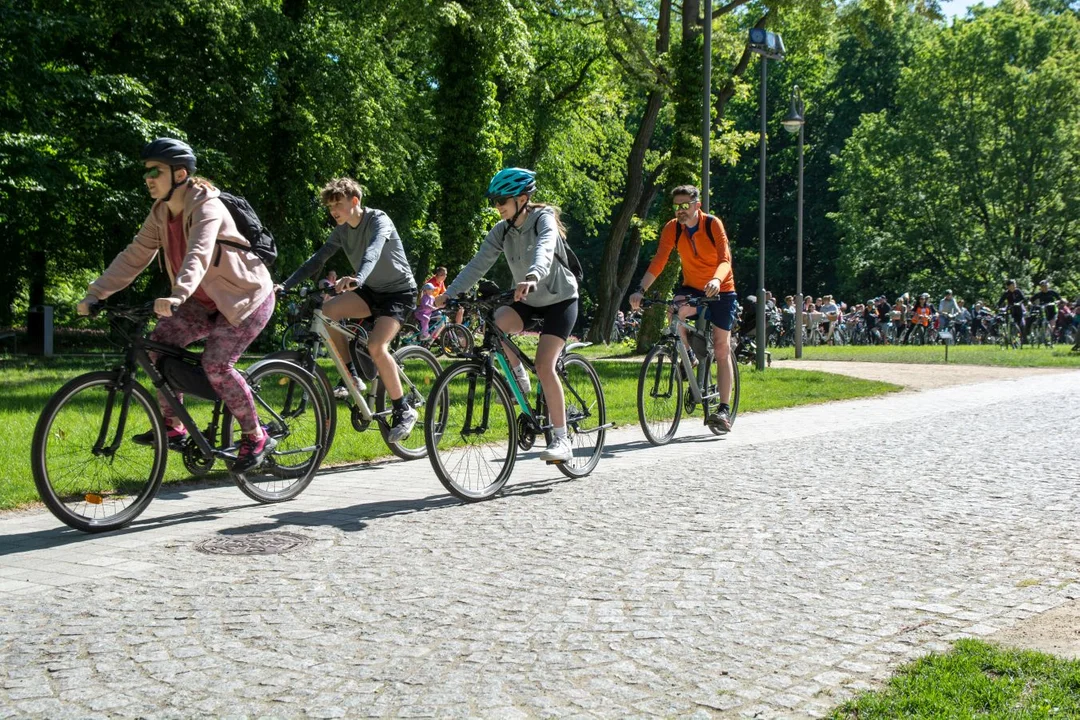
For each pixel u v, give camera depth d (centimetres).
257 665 328
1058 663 312
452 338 1409
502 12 2308
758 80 4881
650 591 411
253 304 549
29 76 1956
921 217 4412
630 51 2284
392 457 797
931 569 443
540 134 3369
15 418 889
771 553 474
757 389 1359
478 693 303
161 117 2227
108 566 453
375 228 670
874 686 303
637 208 2859
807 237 5156
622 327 4031
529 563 457
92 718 287
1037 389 1345
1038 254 4278
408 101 2925
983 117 4238
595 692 303
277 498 611
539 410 664
